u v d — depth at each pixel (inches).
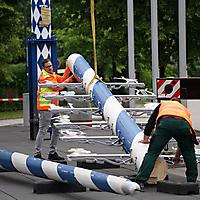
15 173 1117.7
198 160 1006.4
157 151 925.8
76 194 929.5
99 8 2433.6
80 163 1146.0
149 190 949.2
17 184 1017.5
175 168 1163.9
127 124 1034.1
